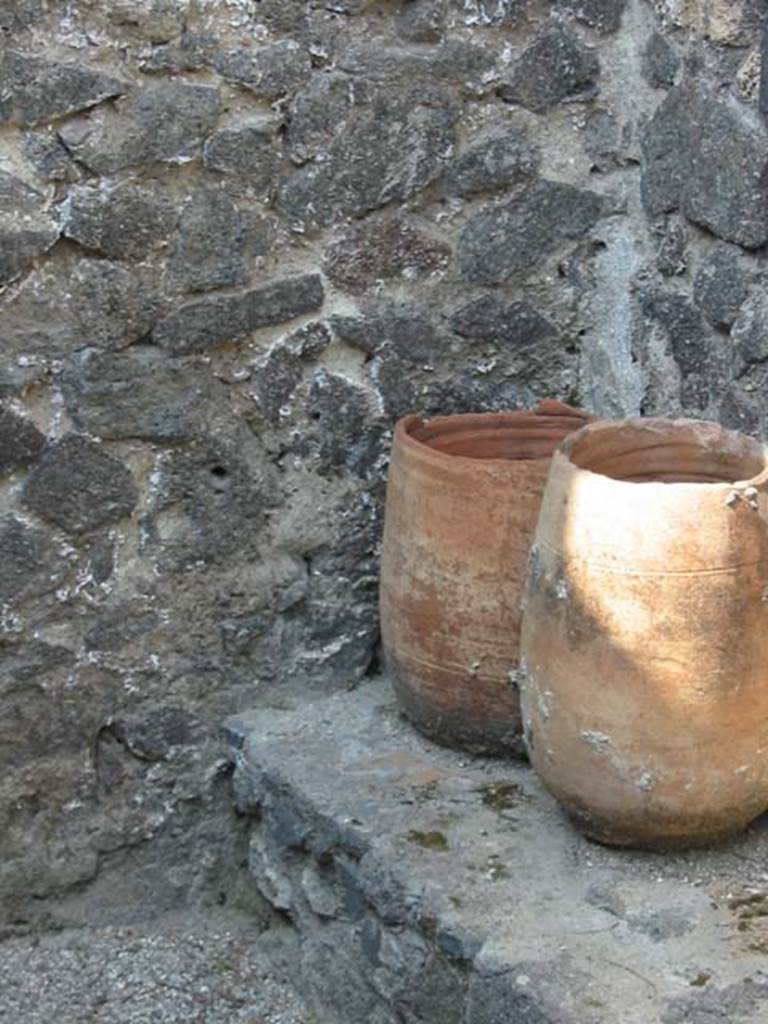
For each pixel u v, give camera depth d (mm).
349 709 3879
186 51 3641
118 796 3850
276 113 3715
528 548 3543
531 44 3826
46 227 3609
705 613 3195
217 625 3846
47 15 3562
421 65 3770
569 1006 3062
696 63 3650
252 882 3898
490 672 3602
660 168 3771
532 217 3887
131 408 3719
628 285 3895
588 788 3307
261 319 3762
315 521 3871
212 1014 3689
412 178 3803
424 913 3307
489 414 3803
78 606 3756
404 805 3555
